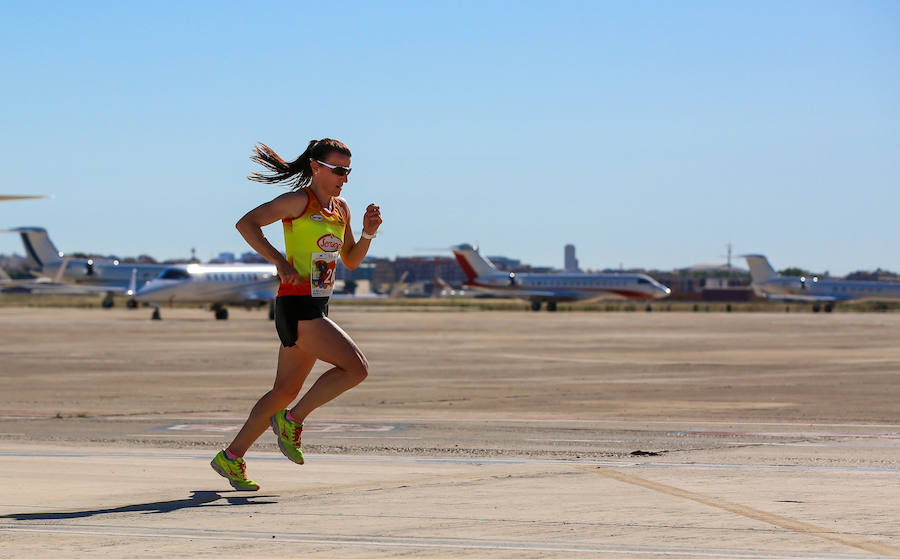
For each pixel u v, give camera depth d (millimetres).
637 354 46125
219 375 33562
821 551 7594
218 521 8812
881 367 36875
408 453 14117
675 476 11453
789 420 19516
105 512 9289
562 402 24078
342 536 8148
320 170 10297
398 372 34969
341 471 12023
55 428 17953
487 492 10344
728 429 17656
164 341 57062
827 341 58875
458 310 148625
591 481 11078
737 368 36750
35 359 41750
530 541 7938
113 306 157875
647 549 7648
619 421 19281
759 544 7824
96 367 37188
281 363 10625
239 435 10586
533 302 163375
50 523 8750
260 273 103250
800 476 11422
